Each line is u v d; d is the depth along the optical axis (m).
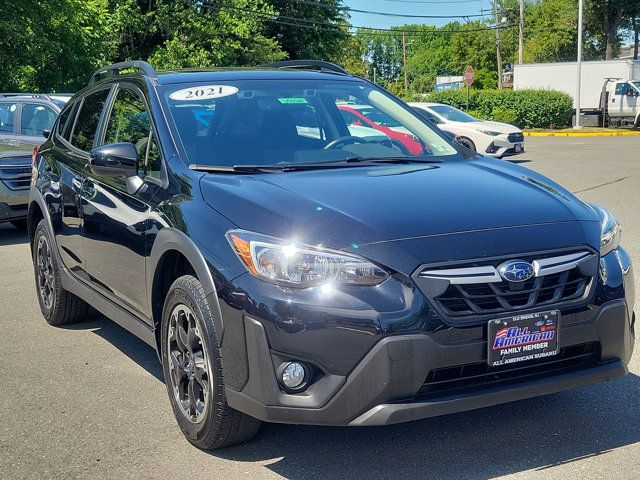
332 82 5.16
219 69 5.18
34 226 6.36
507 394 3.33
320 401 3.20
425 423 4.03
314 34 44.47
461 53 84.25
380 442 3.83
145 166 4.46
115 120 5.12
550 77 35.78
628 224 9.53
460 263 3.28
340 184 3.82
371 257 3.24
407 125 4.96
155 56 32.59
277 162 4.30
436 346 3.19
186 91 4.71
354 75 5.45
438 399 3.23
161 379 4.86
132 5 32.50
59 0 22.91
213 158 4.24
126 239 4.39
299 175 4.01
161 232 3.92
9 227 11.15
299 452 3.74
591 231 3.62
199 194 3.83
